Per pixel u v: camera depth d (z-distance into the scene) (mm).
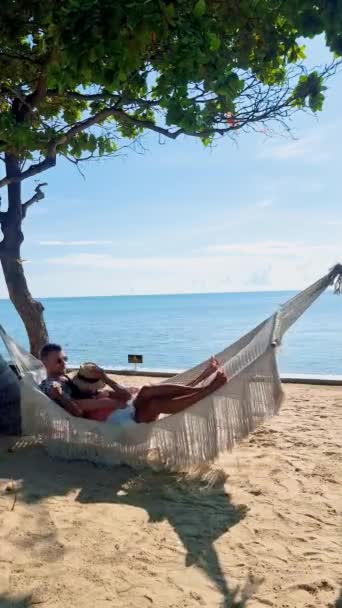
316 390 7660
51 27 4023
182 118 5242
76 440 4414
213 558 2908
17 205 7441
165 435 4176
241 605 2480
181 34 4105
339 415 6043
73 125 7145
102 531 3207
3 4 4820
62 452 4473
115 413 4434
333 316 41500
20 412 4926
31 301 7586
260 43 5332
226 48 4984
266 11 4504
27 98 6555
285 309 4355
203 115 5930
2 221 7449
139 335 28328
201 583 2664
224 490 3865
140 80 5734
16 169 7363
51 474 4168
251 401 4031
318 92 6246
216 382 4176
